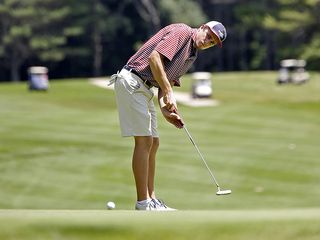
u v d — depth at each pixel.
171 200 55.00
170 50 23.05
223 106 97.88
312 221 15.49
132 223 15.86
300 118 89.44
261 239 15.30
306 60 185.38
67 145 70.44
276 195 56.22
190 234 15.56
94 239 15.73
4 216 16.50
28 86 121.25
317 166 63.97
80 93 112.12
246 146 71.88
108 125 80.94
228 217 16.08
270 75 142.50
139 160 23.47
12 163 63.91
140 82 23.50
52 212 17.34
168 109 23.22
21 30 198.00
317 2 180.00
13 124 80.94
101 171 61.72
